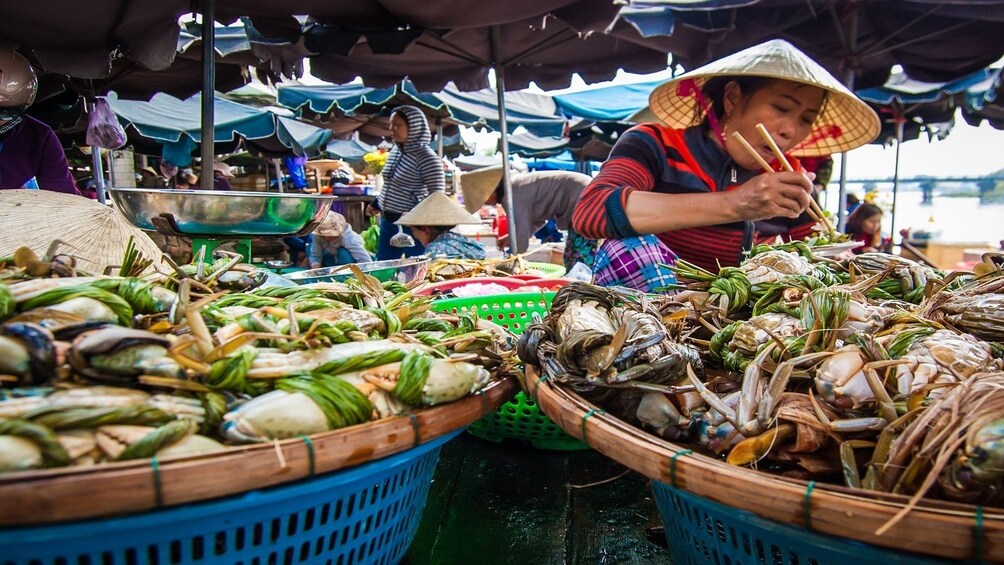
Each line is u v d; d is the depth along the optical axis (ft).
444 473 5.52
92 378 3.04
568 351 3.86
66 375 3.06
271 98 30.83
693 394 3.93
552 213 20.22
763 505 2.64
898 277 5.94
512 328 7.50
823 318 4.09
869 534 2.42
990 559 2.25
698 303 5.51
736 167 7.32
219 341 3.55
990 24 14.55
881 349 3.67
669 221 6.41
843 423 3.21
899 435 3.04
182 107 26.35
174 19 10.66
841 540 2.55
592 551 4.29
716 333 4.78
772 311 4.68
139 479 2.48
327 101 24.30
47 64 10.56
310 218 7.42
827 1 14.26
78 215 5.94
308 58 15.65
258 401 3.10
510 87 17.63
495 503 4.95
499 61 15.58
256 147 27.84
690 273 5.77
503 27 15.26
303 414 3.09
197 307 3.41
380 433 3.17
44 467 2.57
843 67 15.05
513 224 16.40
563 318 4.26
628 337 3.91
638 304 4.71
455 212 14.66
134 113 23.79
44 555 2.49
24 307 3.27
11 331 2.93
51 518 2.37
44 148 11.03
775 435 3.27
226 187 26.53
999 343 4.25
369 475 3.24
